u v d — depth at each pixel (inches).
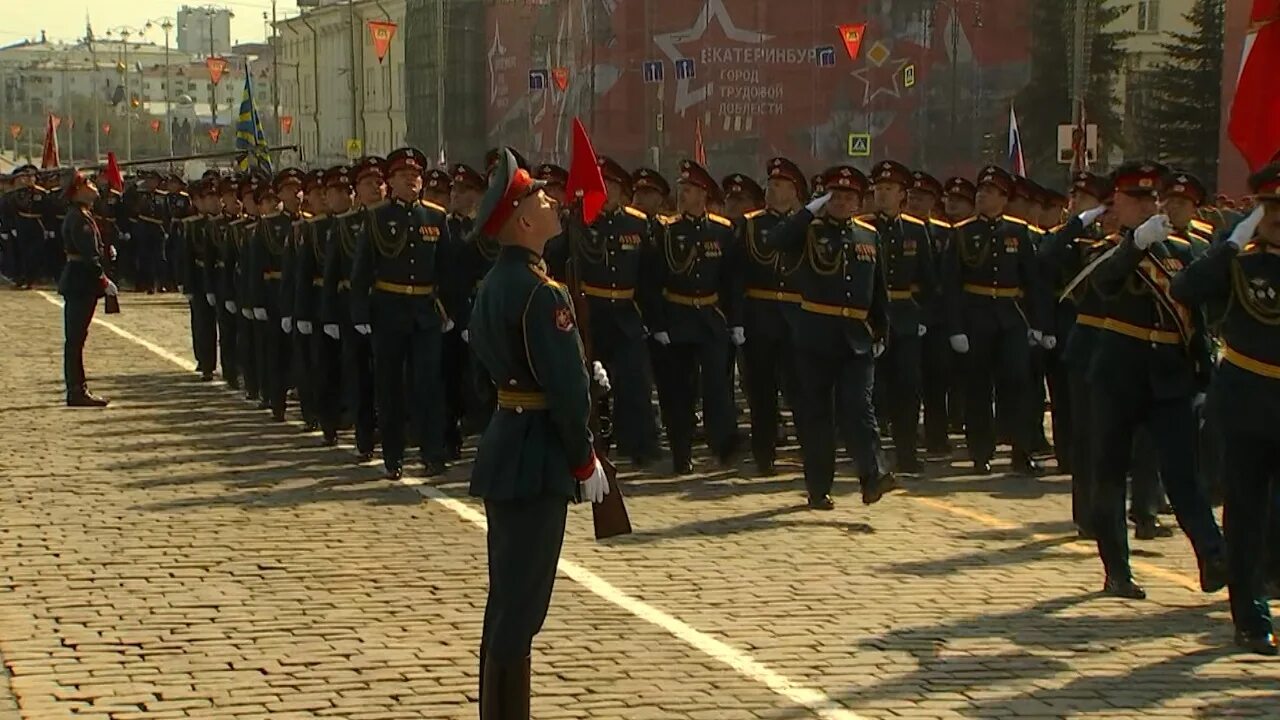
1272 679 294.8
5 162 4328.3
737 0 1669.5
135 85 6048.2
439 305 501.0
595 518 252.5
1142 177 341.4
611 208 512.7
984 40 1594.5
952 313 522.9
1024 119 1605.6
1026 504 470.9
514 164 245.8
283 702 275.4
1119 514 354.9
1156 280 337.1
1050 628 328.2
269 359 626.8
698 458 553.9
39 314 1078.4
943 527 432.8
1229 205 665.6
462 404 538.0
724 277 519.2
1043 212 535.5
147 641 311.4
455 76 2176.4
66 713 268.5
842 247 440.8
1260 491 313.4
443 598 346.0
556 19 1893.5
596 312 511.8
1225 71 1222.3
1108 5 1939.0
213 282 725.9
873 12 1612.9
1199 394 347.6
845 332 439.2
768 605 343.3
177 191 1285.7
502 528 243.6
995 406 534.3
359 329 490.6
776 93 1670.8
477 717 267.9
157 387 723.4
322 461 528.1
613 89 1766.7
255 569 370.9
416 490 474.9
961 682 289.9
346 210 543.5
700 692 281.9
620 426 522.9
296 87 3617.1
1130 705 278.2
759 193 558.3
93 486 474.9
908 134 1611.7
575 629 321.7
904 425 527.2
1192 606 348.2
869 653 307.4
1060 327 517.7
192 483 482.3
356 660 300.2
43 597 344.2
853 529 428.5
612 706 273.9
